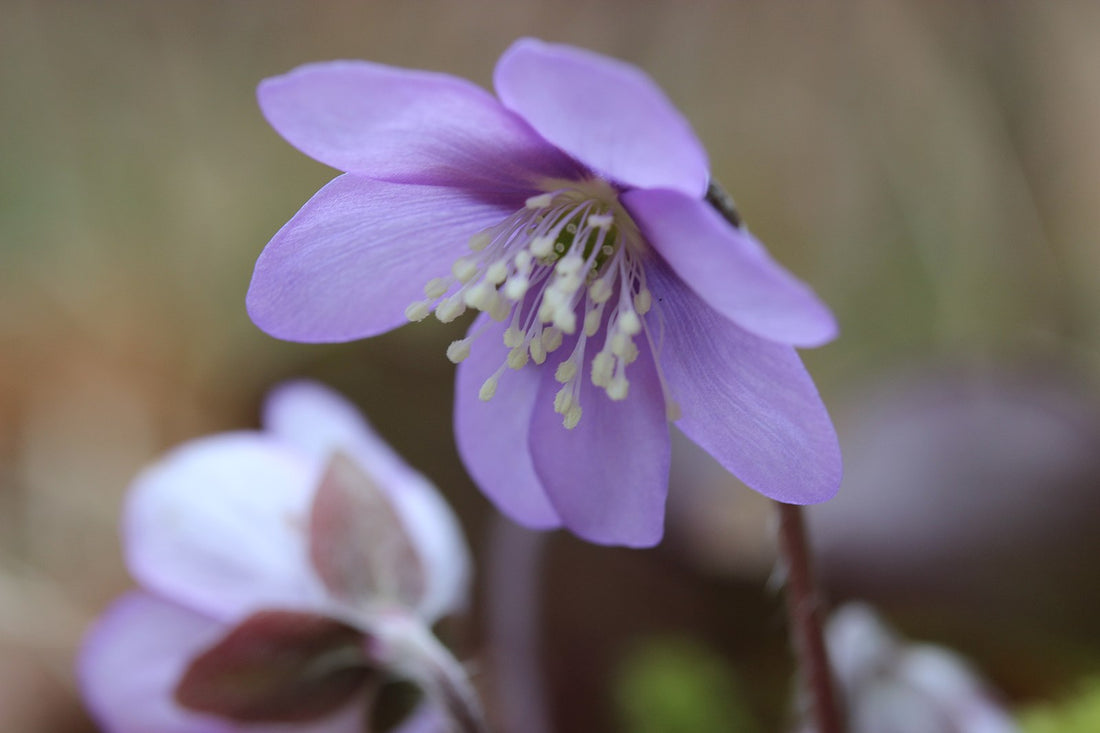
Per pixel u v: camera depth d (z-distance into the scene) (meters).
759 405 0.13
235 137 0.31
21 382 0.28
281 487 0.15
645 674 0.17
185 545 0.15
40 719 0.20
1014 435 0.17
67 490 0.25
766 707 0.17
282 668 0.14
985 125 0.25
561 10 0.29
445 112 0.13
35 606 0.22
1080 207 0.25
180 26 0.31
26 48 0.31
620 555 0.17
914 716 0.15
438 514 0.15
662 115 0.12
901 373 0.19
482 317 0.14
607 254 0.14
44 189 0.30
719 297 0.13
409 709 0.14
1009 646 0.17
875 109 0.27
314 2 0.31
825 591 0.17
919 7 0.25
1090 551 0.17
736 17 0.28
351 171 0.13
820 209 0.27
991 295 0.25
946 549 0.17
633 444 0.14
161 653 0.15
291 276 0.13
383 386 0.21
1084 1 0.25
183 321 0.28
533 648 0.17
